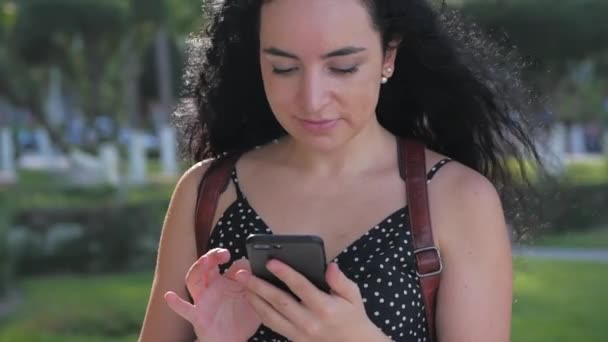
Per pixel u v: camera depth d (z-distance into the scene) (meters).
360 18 2.22
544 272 11.50
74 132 26.88
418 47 2.48
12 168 22.89
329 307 2.05
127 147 24.80
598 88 23.39
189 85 2.78
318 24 2.18
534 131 2.75
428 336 2.29
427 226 2.29
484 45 2.66
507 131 2.64
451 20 2.59
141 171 21.34
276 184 2.45
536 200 2.75
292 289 2.06
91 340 8.74
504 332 2.30
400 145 2.45
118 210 13.62
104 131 25.33
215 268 2.27
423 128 2.64
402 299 2.23
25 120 29.00
